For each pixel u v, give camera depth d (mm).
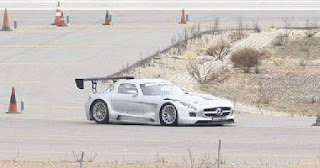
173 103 52500
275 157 37812
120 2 141125
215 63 86125
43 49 94062
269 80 78250
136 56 89438
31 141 44688
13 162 35906
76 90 76688
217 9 126688
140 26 108062
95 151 40406
